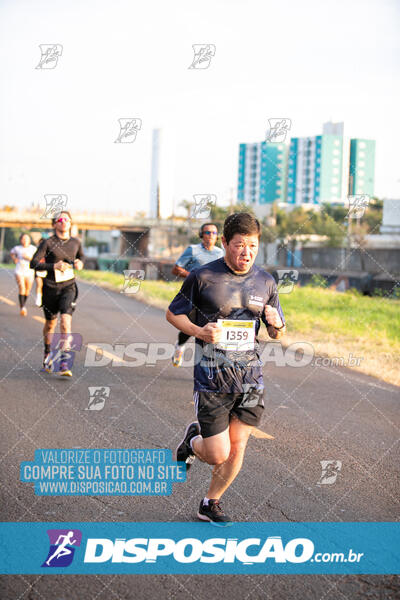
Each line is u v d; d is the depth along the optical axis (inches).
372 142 3966.5
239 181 5216.5
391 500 160.9
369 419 238.2
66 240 295.4
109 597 112.9
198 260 295.1
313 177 4785.9
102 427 215.3
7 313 548.1
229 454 142.0
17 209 1264.8
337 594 116.1
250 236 136.9
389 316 612.4
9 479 166.9
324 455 194.1
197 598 113.4
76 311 578.2
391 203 1627.7
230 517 148.3
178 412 237.3
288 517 149.2
